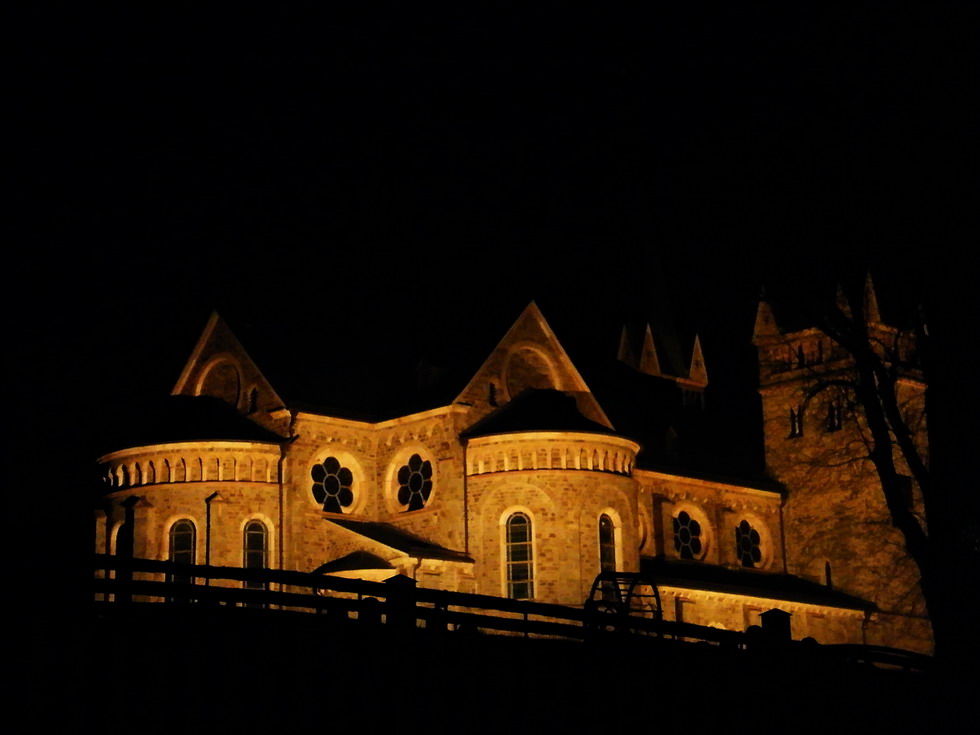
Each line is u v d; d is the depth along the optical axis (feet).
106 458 243.19
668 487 278.87
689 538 282.97
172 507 235.61
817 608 280.51
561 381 257.34
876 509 294.05
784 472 309.22
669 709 128.36
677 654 131.13
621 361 332.19
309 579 106.83
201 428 239.91
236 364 256.73
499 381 250.98
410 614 109.91
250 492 237.86
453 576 234.38
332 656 103.91
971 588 169.78
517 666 116.67
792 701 139.33
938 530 173.99
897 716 148.25
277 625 101.96
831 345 307.58
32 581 90.53
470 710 111.24
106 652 93.25
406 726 106.32
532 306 256.73
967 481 174.09
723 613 263.49
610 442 241.55
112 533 239.30
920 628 286.25
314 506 245.04
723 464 302.25
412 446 250.16
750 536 298.35
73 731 90.07
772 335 317.22
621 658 126.21
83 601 93.04
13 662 88.89
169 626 96.73
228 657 98.73
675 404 317.42
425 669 109.19
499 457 238.89
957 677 157.07
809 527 302.86
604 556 238.48
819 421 305.53
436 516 242.99
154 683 94.79
